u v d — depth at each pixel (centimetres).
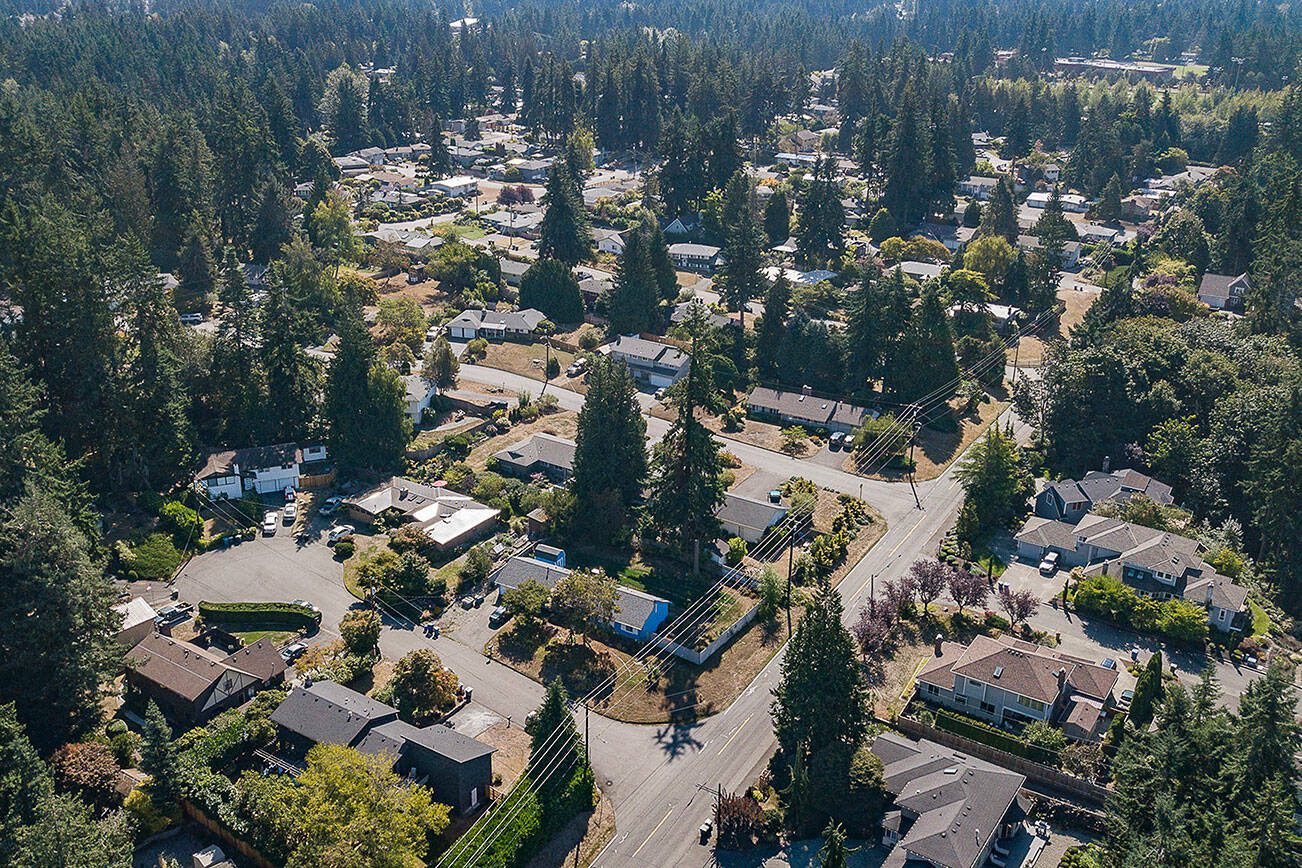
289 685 8388
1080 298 18725
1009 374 15575
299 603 9531
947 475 12625
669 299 17650
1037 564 10694
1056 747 7750
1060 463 12888
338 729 7519
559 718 7438
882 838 7206
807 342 14675
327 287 16588
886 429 12900
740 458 12912
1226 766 6575
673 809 7512
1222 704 8506
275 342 12050
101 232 13488
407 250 19625
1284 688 6544
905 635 9462
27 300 10475
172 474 11075
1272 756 6406
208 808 6906
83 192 15850
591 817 7412
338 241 19238
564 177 18575
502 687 8675
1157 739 6925
